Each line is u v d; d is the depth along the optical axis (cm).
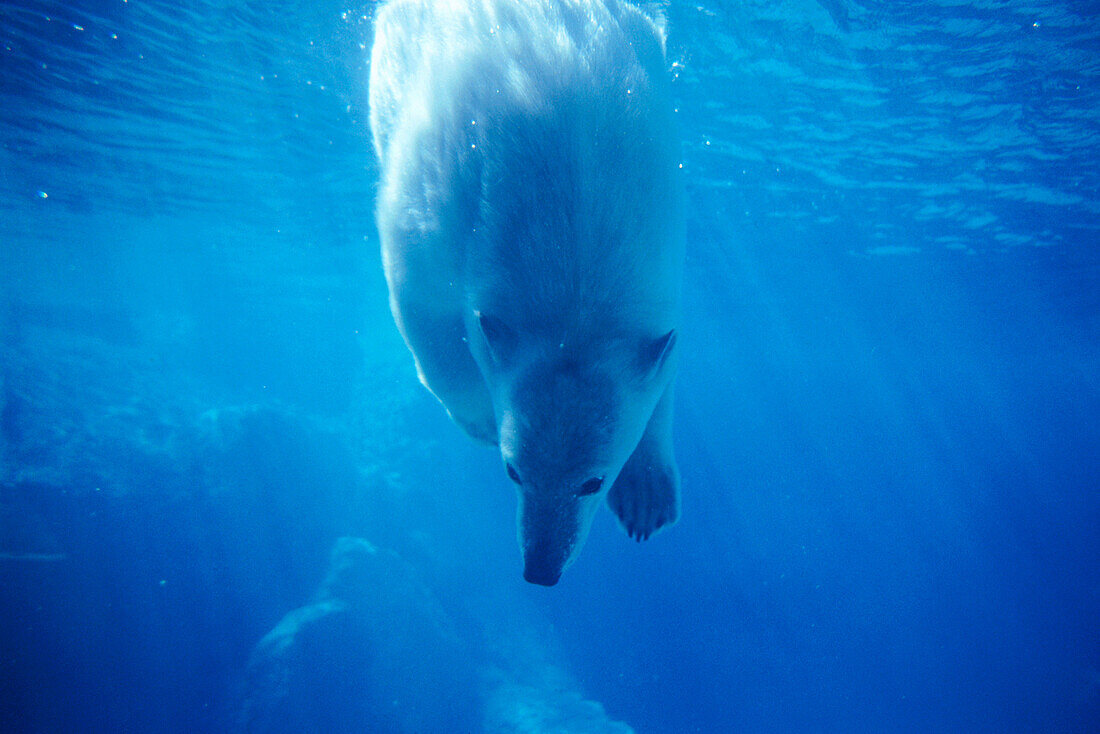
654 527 302
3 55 1166
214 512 1875
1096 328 3234
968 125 1227
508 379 198
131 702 1625
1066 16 892
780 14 891
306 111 1285
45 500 1625
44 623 1512
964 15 902
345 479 2173
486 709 1989
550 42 192
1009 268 2281
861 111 1188
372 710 1703
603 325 186
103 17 1022
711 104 1161
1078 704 3152
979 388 5606
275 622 1884
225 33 1020
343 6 836
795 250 2162
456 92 203
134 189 2000
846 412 6456
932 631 3834
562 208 176
